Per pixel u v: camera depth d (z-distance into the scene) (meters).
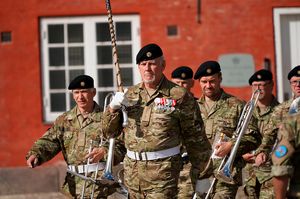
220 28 29.64
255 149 19.06
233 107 19.69
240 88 29.44
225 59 29.62
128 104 15.88
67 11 29.94
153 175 15.85
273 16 29.69
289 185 13.16
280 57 29.66
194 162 16.20
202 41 29.69
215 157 18.97
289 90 29.83
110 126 16.12
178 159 16.00
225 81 29.50
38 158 19.11
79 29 30.09
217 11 29.69
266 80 21.27
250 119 18.53
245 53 29.62
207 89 19.77
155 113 15.86
